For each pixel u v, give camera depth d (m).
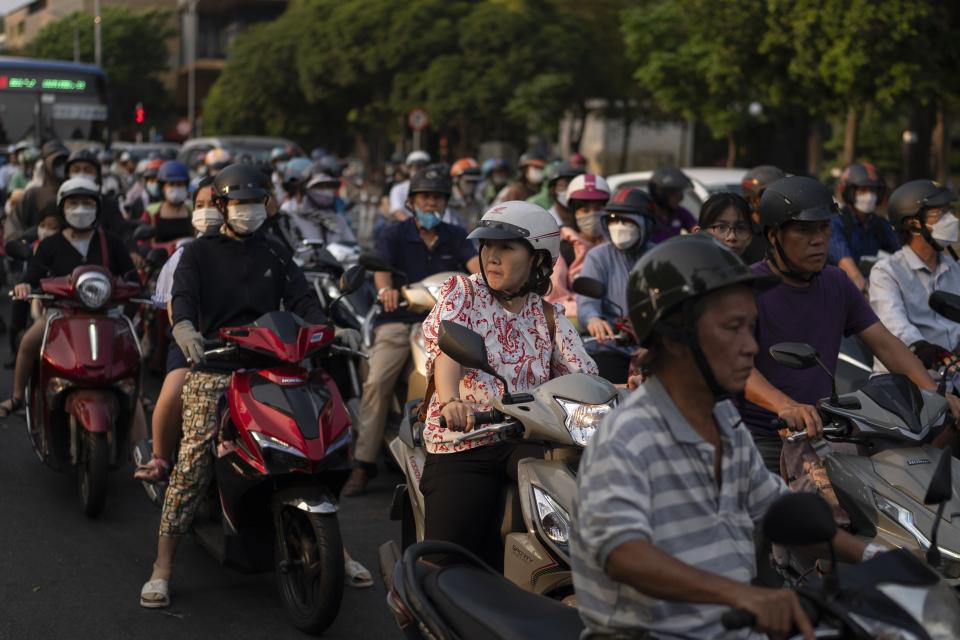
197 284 5.96
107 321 7.43
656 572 2.75
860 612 2.78
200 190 7.41
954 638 2.83
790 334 4.93
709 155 49.31
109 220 10.56
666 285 2.88
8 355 12.16
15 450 8.70
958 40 21.11
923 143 25.02
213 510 6.12
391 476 8.46
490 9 42.47
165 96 86.75
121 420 7.54
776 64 22.86
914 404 4.54
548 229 4.72
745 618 2.70
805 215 4.77
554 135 43.94
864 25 20.06
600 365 7.17
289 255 6.29
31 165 16.97
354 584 6.15
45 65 24.36
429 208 8.20
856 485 4.52
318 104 54.59
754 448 3.13
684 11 23.98
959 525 4.30
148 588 5.84
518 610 3.44
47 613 5.72
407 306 7.72
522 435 4.45
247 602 5.95
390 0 46.50
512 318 4.79
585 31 41.00
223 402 5.70
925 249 6.39
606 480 2.85
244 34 57.94
